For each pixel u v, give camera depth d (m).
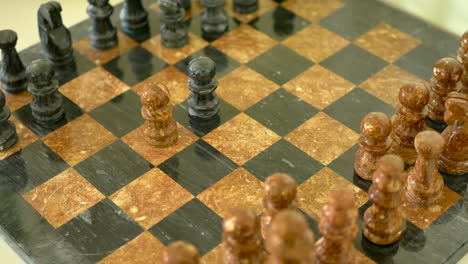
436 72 0.70
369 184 0.67
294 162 0.69
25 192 0.68
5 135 0.70
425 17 0.82
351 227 0.59
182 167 0.69
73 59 0.79
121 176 0.68
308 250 0.54
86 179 0.68
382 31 0.80
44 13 0.76
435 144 0.62
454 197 0.66
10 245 0.65
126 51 0.79
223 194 0.67
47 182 0.68
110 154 0.70
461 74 0.69
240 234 0.58
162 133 0.70
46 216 0.66
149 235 0.64
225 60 0.78
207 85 0.71
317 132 0.71
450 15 0.83
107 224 0.65
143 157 0.70
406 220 0.64
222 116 0.73
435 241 0.63
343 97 0.74
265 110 0.73
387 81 0.75
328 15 0.82
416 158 0.69
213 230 0.64
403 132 0.69
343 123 0.72
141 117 0.73
